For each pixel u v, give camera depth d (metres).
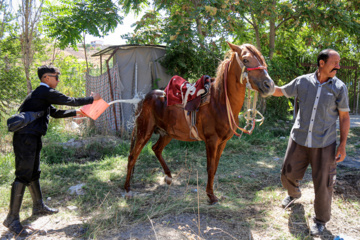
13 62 7.12
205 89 3.17
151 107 3.73
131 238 2.65
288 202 3.30
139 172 4.62
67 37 6.80
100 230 2.79
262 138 6.65
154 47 7.68
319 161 2.72
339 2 8.32
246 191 3.88
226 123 3.07
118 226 2.88
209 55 7.85
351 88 11.86
